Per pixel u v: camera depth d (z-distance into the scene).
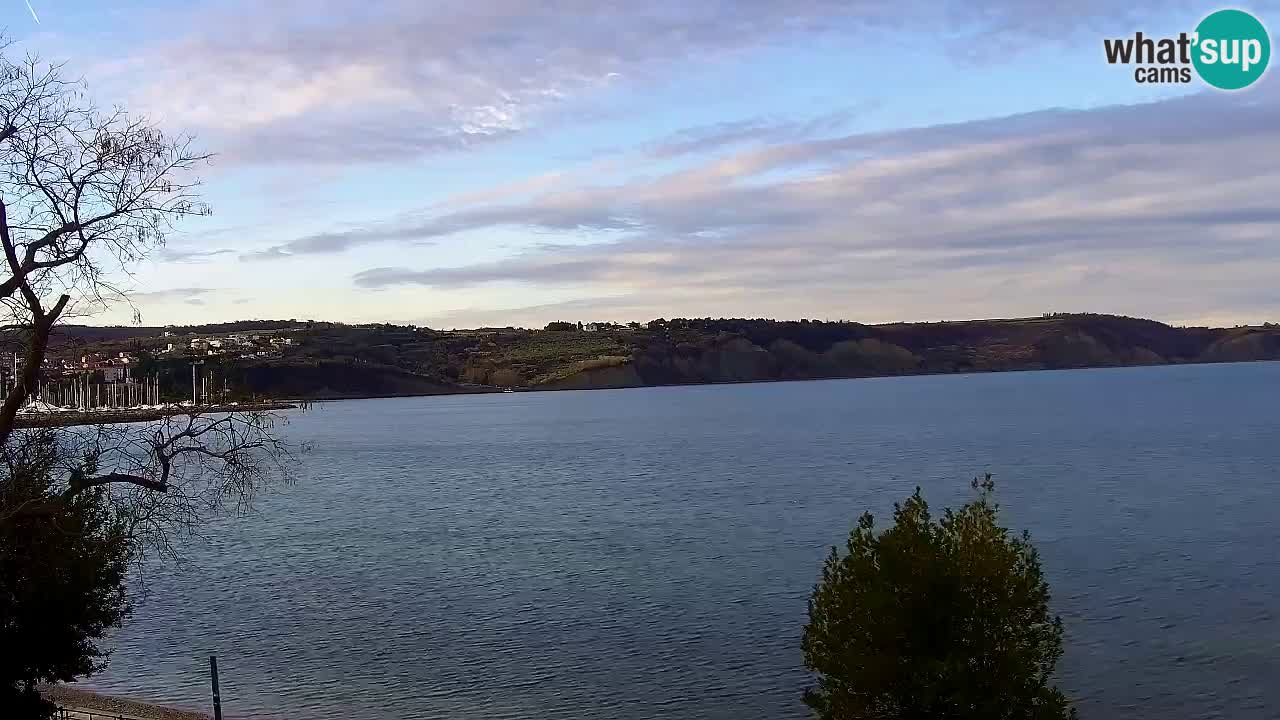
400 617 47.41
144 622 47.72
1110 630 41.28
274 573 60.47
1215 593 47.38
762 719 32.31
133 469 19.58
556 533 72.62
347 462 145.88
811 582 51.59
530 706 34.09
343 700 35.12
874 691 18.95
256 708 34.38
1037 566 19.66
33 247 17.92
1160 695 33.56
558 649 40.88
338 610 49.38
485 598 50.91
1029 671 19.08
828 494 90.50
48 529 20.56
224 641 43.72
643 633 42.81
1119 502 79.56
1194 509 75.06
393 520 83.69
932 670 18.41
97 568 23.30
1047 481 95.06
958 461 118.69
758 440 164.75
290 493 107.88
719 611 46.09
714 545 64.50
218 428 19.72
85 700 34.47
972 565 19.17
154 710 33.25
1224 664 36.62
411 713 33.66
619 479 111.50
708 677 36.66
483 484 111.50
